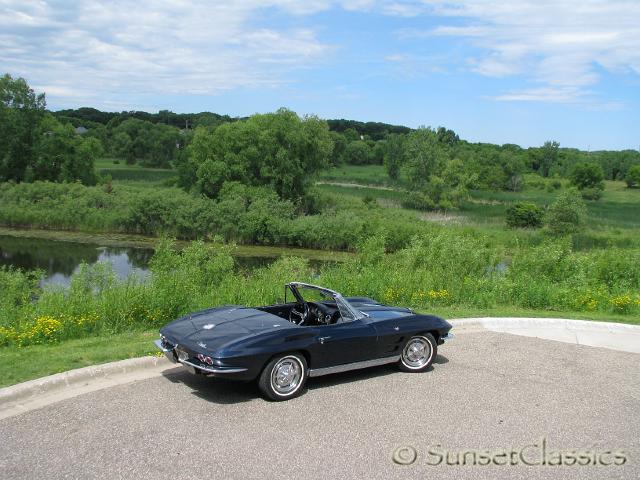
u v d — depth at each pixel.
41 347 8.81
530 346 10.04
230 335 6.68
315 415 6.39
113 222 48.81
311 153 58.56
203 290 13.23
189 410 6.33
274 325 7.00
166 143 129.62
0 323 10.12
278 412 6.42
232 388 7.16
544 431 6.25
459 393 7.36
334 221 45.00
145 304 10.98
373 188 94.62
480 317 11.92
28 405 6.29
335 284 13.43
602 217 67.50
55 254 36.25
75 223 48.97
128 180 90.25
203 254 14.82
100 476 4.80
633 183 128.00
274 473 5.00
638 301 14.61
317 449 5.51
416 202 73.69
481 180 110.00
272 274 14.96
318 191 61.44
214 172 55.12
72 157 69.44
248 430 5.88
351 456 5.40
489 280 15.66
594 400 7.31
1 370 7.11
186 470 4.98
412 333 7.93
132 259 35.03
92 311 10.44
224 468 5.05
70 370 7.14
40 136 68.88
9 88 66.88
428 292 13.97
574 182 115.50
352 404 6.79
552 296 14.36
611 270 18.42
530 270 17.67
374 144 176.62
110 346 8.73
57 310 10.42
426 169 77.31
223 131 58.22
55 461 5.03
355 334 7.34
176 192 53.06
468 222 59.25
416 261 17.22
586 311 14.18
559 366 8.84
